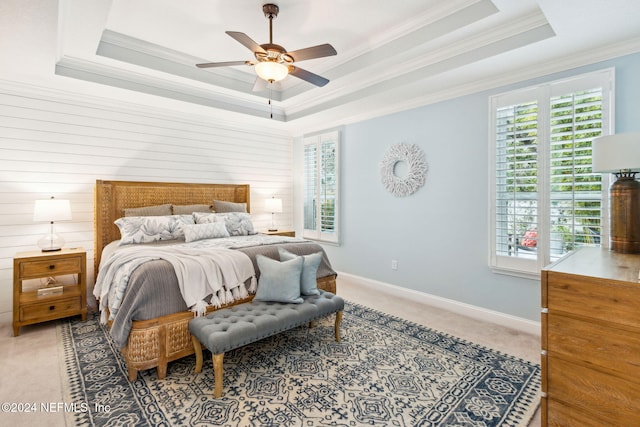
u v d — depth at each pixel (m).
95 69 3.23
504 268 3.01
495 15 2.33
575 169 2.58
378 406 1.86
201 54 3.41
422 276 3.76
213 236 3.65
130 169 3.94
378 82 3.50
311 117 4.54
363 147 4.43
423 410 1.82
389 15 2.67
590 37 2.26
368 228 4.39
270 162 5.40
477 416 1.77
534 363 2.33
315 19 2.73
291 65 2.47
